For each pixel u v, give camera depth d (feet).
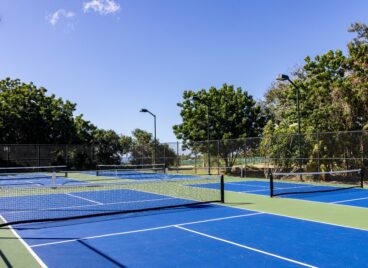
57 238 26.37
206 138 101.60
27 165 119.03
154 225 30.50
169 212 36.65
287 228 28.81
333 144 68.80
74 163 127.34
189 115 105.29
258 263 20.10
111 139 136.36
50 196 50.19
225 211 36.91
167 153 107.96
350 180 66.39
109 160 135.13
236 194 51.37
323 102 78.23
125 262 20.67
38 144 122.62
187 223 31.14
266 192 53.78
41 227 30.17
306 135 71.82
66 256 21.89
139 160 120.78
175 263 20.38
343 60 79.46
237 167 88.53
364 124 72.02
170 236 26.63
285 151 75.66
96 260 21.08
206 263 20.29
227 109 100.94
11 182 76.38
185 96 108.58
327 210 37.17
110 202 43.96
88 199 46.83
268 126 87.10
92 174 102.42
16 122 122.01
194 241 25.08
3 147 115.75
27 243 25.02
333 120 73.77
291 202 43.01
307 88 85.71
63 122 131.54
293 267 19.35
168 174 96.78
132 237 26.48
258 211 36.78
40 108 129.90
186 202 43.42
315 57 85.71
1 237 26.76
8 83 130.93
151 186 63.77
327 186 61.46
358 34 88.07
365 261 20.22
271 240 25.04
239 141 87.30
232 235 26.66
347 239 25.13
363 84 70.33
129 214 35.70
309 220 31.96
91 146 131.44
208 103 103.40
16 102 125.59
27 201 45.44
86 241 25.44
